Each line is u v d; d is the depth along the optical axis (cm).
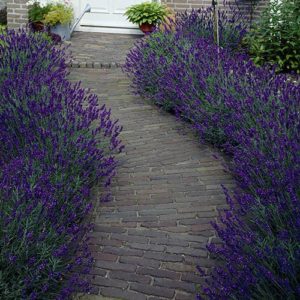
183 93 611
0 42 754
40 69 666
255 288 309
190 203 468
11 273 322
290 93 539
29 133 458
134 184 502
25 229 326
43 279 330
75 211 402
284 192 382
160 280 371
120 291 360
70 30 1057
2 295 306
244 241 342
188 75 641
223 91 573
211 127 560
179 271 380
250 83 578
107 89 761
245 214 395
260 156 438
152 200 473
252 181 429
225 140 555
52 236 347
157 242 414
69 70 838
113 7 1126
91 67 855
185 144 587
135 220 443
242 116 521
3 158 447
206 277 371
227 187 492
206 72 620
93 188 477
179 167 534
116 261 391
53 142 440
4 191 354
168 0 1062
